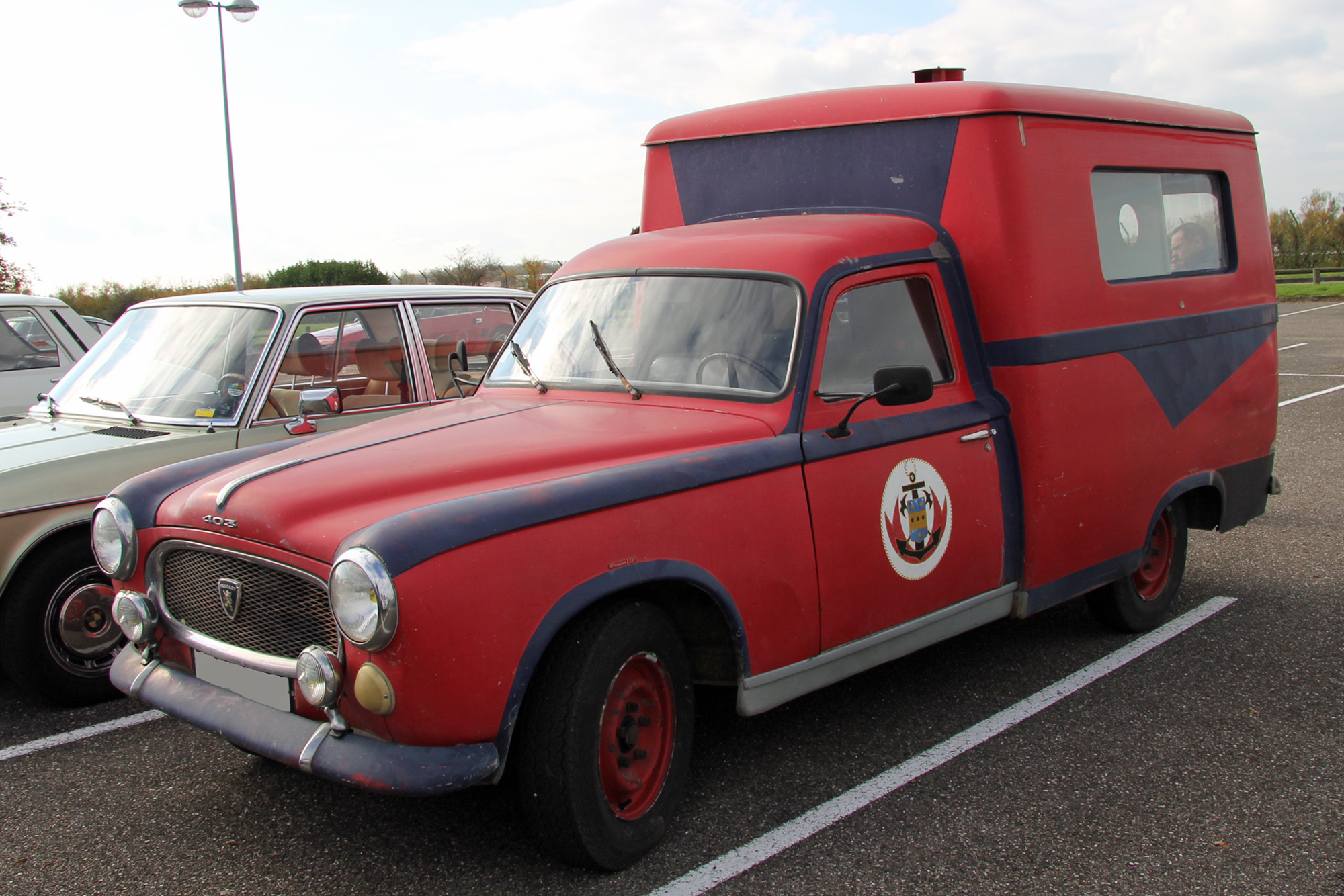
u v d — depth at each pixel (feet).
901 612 12.39
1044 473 13.82
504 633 8.80
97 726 14.05
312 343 17.07
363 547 8.46
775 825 10.81
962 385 13.50
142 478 11.19
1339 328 78.33
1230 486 17.74
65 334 26.37
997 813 11.02
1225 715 13.51
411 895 9.66
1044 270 13.76
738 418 11.48
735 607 10.61
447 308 19.26
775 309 12.05
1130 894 9.46
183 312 17.85
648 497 9.87
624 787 10.10
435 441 11.16
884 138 14.48
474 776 8.66
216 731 9.60
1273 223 146.41
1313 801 11.19
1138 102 15.98
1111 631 16.81
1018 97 13.70
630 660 9.97
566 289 14.25
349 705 8.91
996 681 14.85
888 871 9.89
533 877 9.90
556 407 12.45
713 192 16.35
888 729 13.25
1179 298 16.24
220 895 9.75
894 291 12.95
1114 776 11.84
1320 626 16.90
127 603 10.73
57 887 9.92
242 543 9.68
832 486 11.53
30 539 14.01
